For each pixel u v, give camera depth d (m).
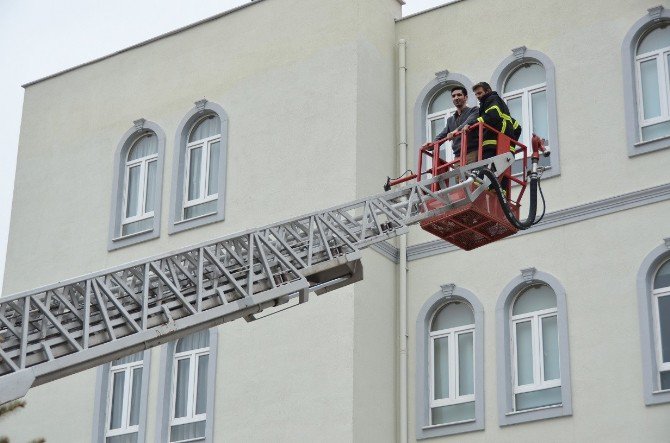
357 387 28.45
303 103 31.62
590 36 29.66
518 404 28.25
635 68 29.06
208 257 20.81
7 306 19.22
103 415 32.44
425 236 30.52
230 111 32.94
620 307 27.28
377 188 30.67
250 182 31.83
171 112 34.12
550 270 28.44
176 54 34.66
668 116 28.44
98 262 34.00
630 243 27.62
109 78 35.84
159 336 20.03
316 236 22.48
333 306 29.28
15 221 36.12
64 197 35.47
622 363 26.86
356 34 31.36
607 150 28.59
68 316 19.83
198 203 32.94
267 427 29.33
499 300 28.89
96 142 35.44
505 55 30.77
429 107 31.89
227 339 30.81
